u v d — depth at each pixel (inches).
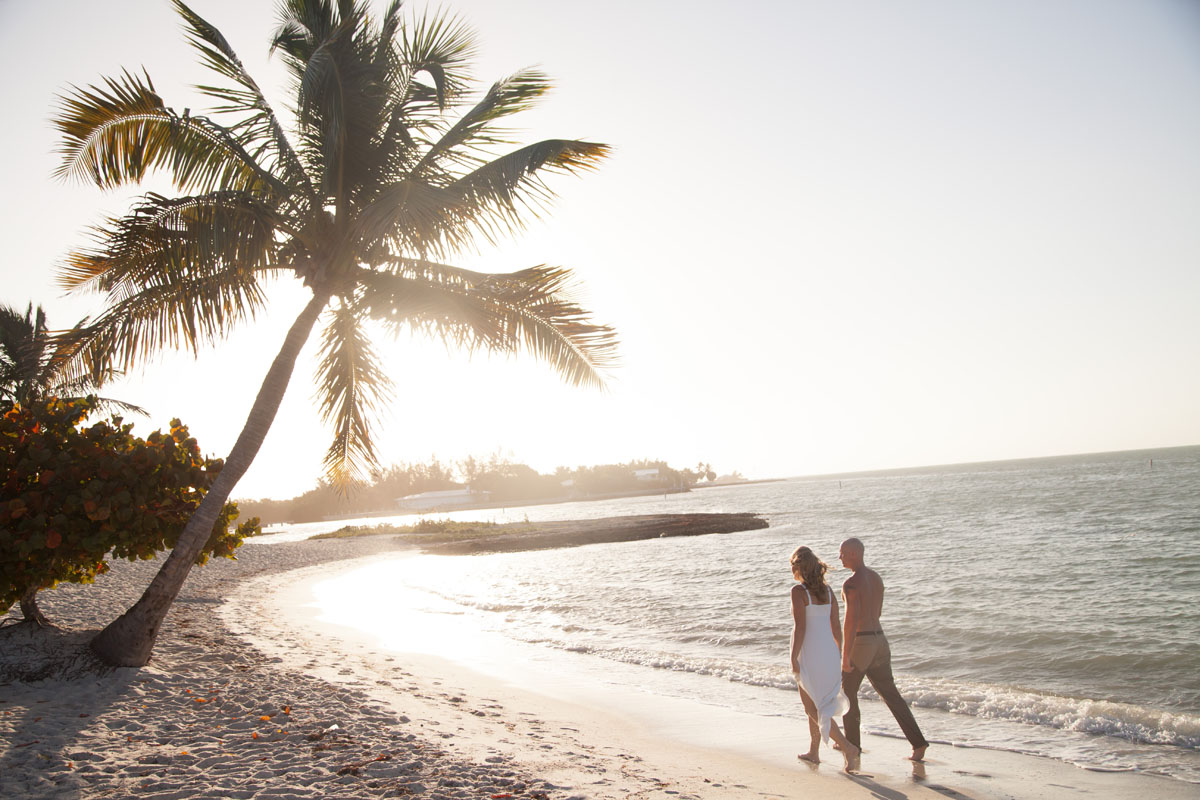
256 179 341.4
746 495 5339.6
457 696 297.9
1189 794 188.5
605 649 431.8
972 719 271.1
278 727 218.7
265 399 306.0
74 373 326.6
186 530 288.8
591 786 182.2
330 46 333.4
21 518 266.2
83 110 294.5
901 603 566.3
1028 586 619.2
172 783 165.8
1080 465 6131.9
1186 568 677.3
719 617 534.0
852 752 203.9
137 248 304.8
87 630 319.6
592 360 387.9
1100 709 266.8
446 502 6589.6
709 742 242.8
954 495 2652.6
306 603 657.0
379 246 333.7
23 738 192.7
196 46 331.9
